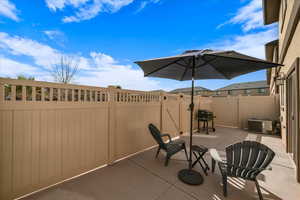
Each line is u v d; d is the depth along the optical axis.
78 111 2.76
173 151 3.29
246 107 7.90
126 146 3.76
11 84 1.97
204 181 2.63
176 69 3.46
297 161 2.62
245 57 2.27
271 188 2.44
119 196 2.20
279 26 6.18
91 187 2.41
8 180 1.98
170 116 5.52
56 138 2.46
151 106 4.61
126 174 2.85
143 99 4.31
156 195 2.23
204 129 7.29
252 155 2.57
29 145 2.16
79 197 2.16
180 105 6.16
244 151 2.67
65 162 2.58
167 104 5.36
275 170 3.08
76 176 2.74
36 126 2.22
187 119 6.72
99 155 3.12
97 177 2.72
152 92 4.64
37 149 2.24
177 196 2.21
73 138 2.69
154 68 3.22
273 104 7.21
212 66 3.05
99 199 2.13
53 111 2.41
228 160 2.54
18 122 2.05
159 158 3.69
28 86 2.14
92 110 2.99
